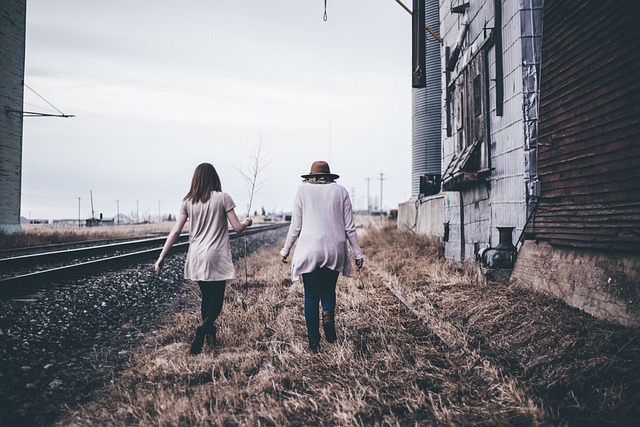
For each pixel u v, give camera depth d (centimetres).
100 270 997
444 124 1380
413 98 2334
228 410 356
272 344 505
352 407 346
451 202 1295
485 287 757
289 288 891
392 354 461
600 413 331
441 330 551
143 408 356
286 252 502
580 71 638
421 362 446
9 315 585
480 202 1044
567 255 642
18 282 753
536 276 694
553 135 711
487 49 974
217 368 437
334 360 448
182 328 584
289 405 361
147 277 955
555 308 585
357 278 955
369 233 2173
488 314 593
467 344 498
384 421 336
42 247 1697
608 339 452
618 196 553
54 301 680
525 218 779
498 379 397
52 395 390
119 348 527
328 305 492
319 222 490
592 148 608
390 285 859
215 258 480
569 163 666
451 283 841
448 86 1325
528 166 776
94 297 738
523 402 353
